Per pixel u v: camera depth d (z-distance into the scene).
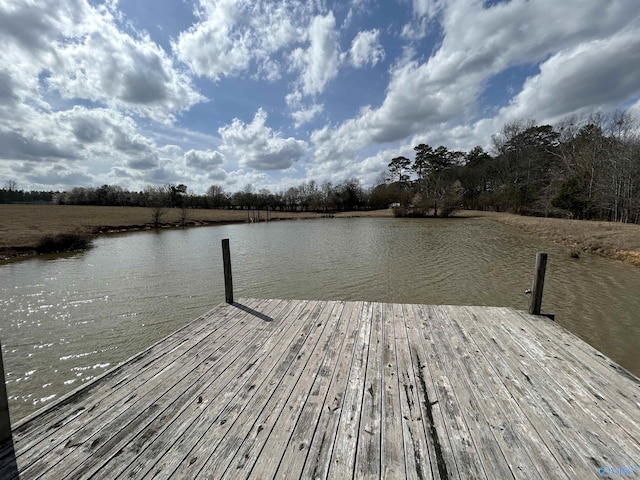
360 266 11.52
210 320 3.85
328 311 4.16
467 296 8.00
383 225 29.69
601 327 6.04
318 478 1.57
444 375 2.59
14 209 40.34
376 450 1.76
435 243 17.30
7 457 1.70
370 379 2.52
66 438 1.85
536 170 37.47
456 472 1.62
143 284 9.27
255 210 53.16
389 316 3.97
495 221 31.11
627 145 21.58
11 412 3.79
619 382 2.49
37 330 6.07
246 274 10.43
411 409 2.14
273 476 1.58
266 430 1.92
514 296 7.96
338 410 2.12
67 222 25.30
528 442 1.84
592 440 1.86
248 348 3.09
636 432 1.93
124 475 1.59
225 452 1.75
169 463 1.67
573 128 34.72
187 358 2.88
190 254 14.34
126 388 2.38
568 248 14.81
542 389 2.39
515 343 3.21
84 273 10.65
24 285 9.16
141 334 5.91
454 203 38.31
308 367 2.71
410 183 61.81
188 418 2.04
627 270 10.36
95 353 5.21
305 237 20.81
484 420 2.03
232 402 2.21
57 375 4.58
